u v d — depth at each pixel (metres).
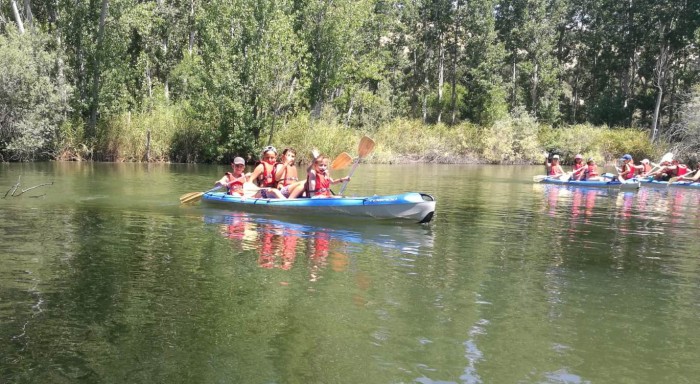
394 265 5.59
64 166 19.42
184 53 34.12
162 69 36.84
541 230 7.97
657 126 43.00
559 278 5.21
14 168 17.92
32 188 11.52
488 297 4.57
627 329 3.89
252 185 9.87
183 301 4.30
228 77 23.00
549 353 3.46
